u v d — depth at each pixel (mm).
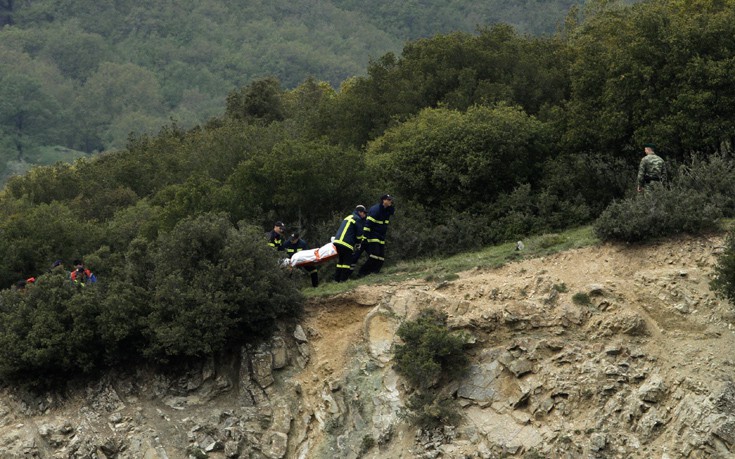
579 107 21828
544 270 16703
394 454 14781
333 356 16531
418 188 22500
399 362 15695
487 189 22203
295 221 22422
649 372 14156
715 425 12891
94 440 15633
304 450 15312
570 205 20906
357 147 30953
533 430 14203
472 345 15531
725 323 14406
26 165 96562
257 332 16734
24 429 16109
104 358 16844
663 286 15266
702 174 18047
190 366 16672
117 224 27016
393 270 18594
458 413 14867
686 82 20156
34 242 24344
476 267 17625
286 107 48812
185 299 16594
